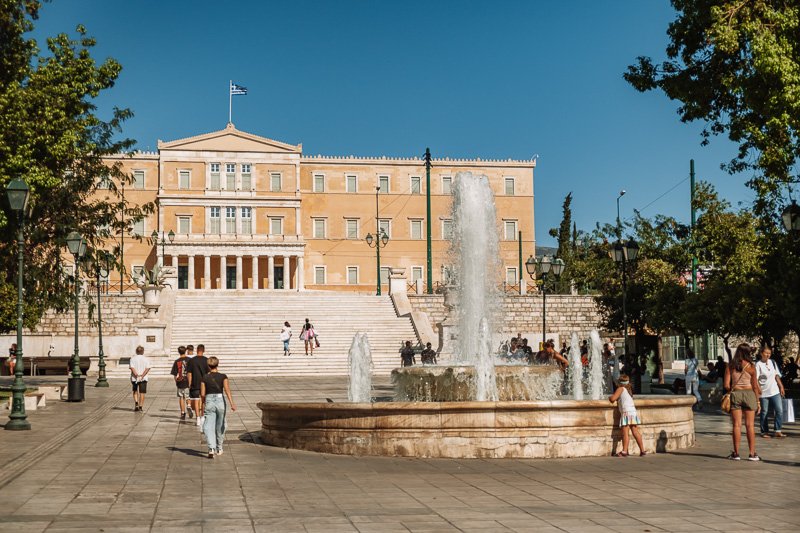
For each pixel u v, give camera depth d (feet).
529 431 48.60
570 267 219.00
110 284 279.90
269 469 44.47
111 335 181.37
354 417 50.55
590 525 30.19
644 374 108.78
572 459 48.37
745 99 74.18
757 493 37.17
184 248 283.79
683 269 140.46
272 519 31.22
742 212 109.29
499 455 48.32
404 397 62.23
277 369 144.77
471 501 35.06
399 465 45.88
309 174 300.61
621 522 30.73
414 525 30.17
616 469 44.52
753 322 95.20
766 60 69.15
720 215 111.65
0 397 88.02
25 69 88.28
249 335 168.86
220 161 292.81
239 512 32.60
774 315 93.81
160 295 188.55
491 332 80.69
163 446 55.21
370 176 303.68
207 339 164.66
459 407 48.44
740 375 48.75
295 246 291.17
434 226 305.32
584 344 155.74
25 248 98.99
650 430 51.55
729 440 58.70
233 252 287.07
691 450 52.95
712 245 110.22
